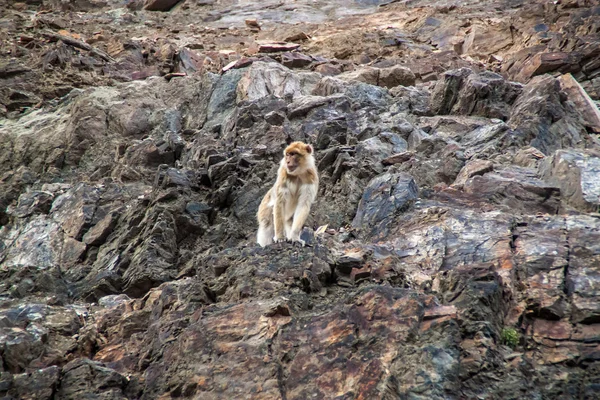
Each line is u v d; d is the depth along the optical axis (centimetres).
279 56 9712
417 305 3022
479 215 4228
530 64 8794
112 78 9675
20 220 6166
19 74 9538
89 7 15038
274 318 3169
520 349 2992
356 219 4959
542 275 3438
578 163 4703
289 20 13912
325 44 11169
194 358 3070
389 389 2638
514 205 4609
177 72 9844
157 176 5806
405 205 4672
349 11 14338
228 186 5728
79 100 8506
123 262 5188
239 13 14612
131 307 4131
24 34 11194
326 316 3120
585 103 6925
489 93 6875
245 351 3017
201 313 3375
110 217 5706
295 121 6969
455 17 11912
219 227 5503
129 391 3122
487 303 3091
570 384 2794
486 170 5125
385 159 5828
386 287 3181
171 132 7438
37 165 7950
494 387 2747
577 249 3634
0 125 8706
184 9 15088
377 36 11238
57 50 9944
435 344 2847
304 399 2759
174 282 4097
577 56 8506
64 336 3869
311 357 2928
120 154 7538
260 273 3525
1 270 5019
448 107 7156
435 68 9288
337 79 8050
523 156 5397
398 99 7606
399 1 14475
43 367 3459
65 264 5469
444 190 4906
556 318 3139
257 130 6688
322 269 3488
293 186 3838
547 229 3978
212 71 9362
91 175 7412
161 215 5359
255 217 5622
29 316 3947
